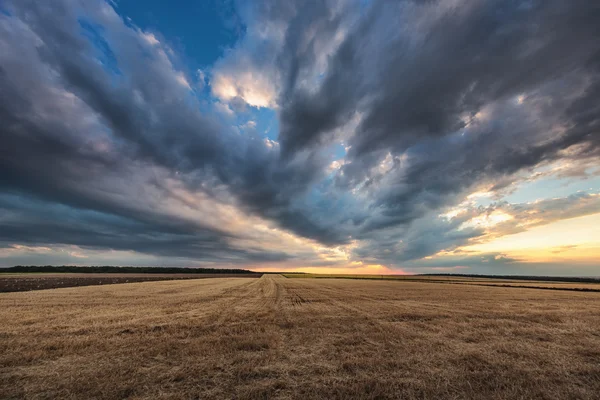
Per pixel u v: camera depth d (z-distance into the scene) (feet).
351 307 73.36
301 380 24.41
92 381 23.29
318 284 201.26
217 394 21.62
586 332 44.37
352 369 27.14
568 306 79.97
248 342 35.53
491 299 99.30
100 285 155.12
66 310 61.93
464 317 57.52
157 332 41.47
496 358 30.58
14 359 28.25
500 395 21.57
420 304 81.20
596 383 24.09
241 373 25.61
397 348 34.40
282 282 228.43
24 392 21.43
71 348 32.40
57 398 20.56
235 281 236.84
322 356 31.22
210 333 41.24
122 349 32.48
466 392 22.13
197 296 99.55
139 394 21.45
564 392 22.29
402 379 24.43
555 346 35.83
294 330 44.62
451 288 166.09
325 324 49.42
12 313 57.06
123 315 55.52
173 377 24.25
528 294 126.52
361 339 39.01
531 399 20.95
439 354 31.86
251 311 63.93
